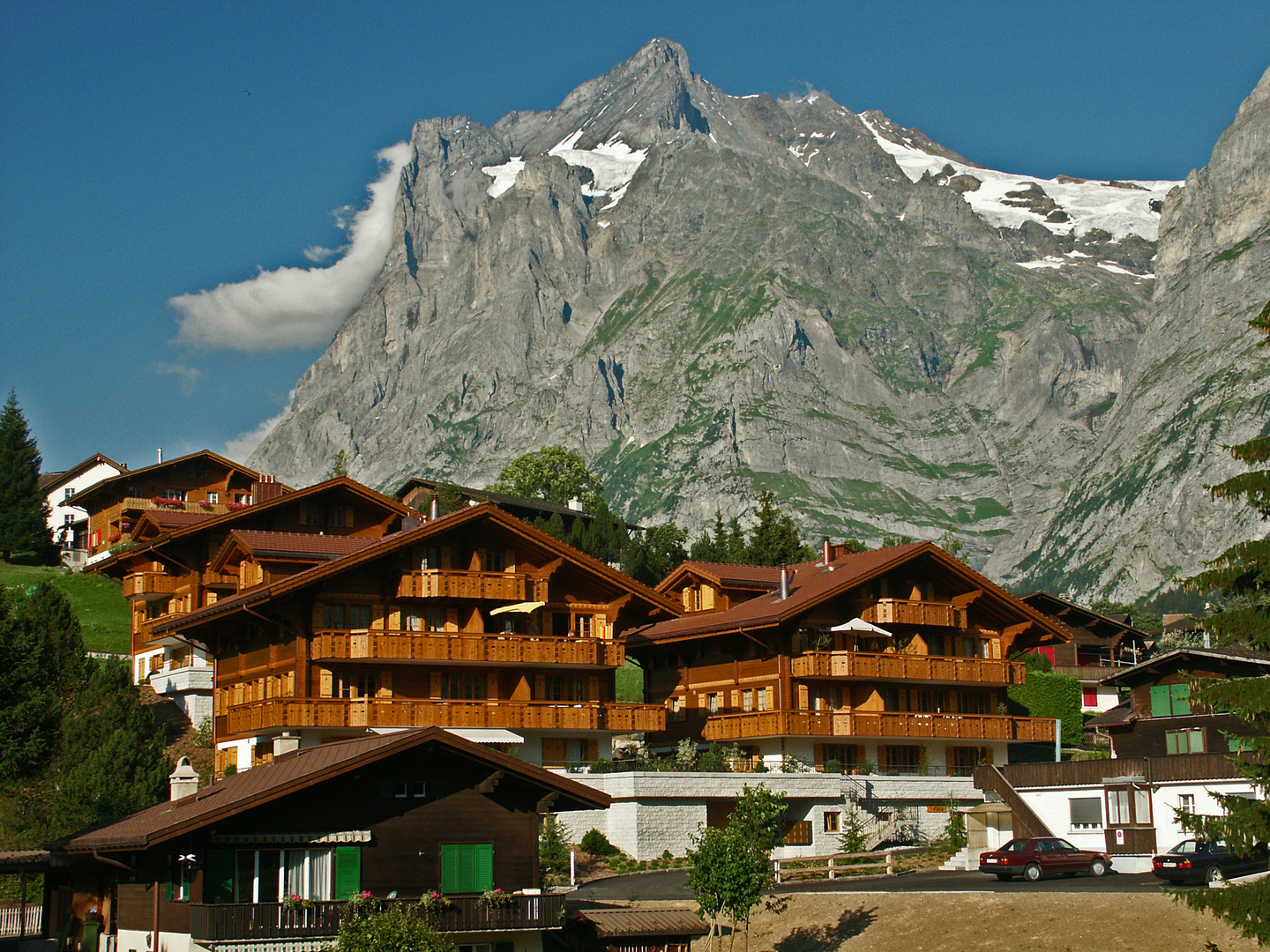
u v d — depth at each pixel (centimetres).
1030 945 4516
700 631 7644
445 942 3766
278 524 8538
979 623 8125
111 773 5991
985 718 7750
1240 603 3891
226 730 6869
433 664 6525
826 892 5362
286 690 6469
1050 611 11225
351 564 6406
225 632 6988
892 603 7600
